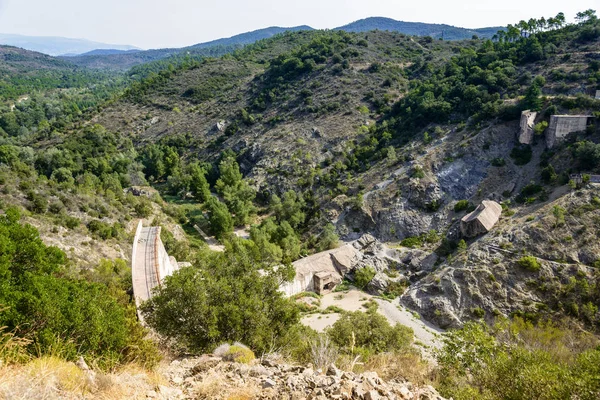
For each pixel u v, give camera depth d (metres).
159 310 17.34
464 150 71.38
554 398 11.23
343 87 115.50
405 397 9.71
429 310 48.62
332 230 68.38
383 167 78.44
